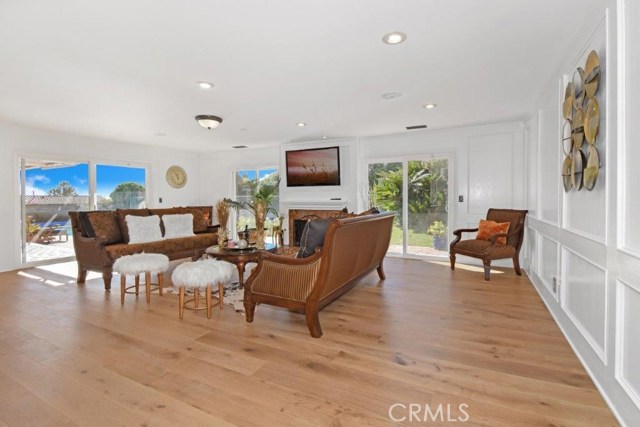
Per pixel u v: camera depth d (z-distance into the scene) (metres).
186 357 2.26
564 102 2.50
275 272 2.74
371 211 3.74
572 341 2.35
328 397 1.80
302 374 2.04
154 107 3.91
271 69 2.80
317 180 6.33
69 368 2.11
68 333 2.65
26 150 5.13
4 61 2.58
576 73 2.29
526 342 2.43
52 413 1.68
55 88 3.22
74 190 5.76
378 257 3.97
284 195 6.74
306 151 6.36
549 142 3.17
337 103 3.82
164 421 1.62
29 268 5.11
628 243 1.56
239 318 2.98
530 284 3.97
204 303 3.39
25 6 1.84
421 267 4.98
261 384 1.93
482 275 4.44
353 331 2.67
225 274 3.10
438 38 2.29
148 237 4.89
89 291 3.85
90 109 3.97
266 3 1.86
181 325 2.82
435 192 5.57
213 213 7.84
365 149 6.08
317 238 2.71
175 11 1.92
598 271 1.94
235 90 3.32
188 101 3.68
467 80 3.12
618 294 1.63
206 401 1.78
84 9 1.88
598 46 1.93
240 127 5.11
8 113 4.15
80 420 1.63
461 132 5.27
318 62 2.67
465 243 4.56
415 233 5.78
